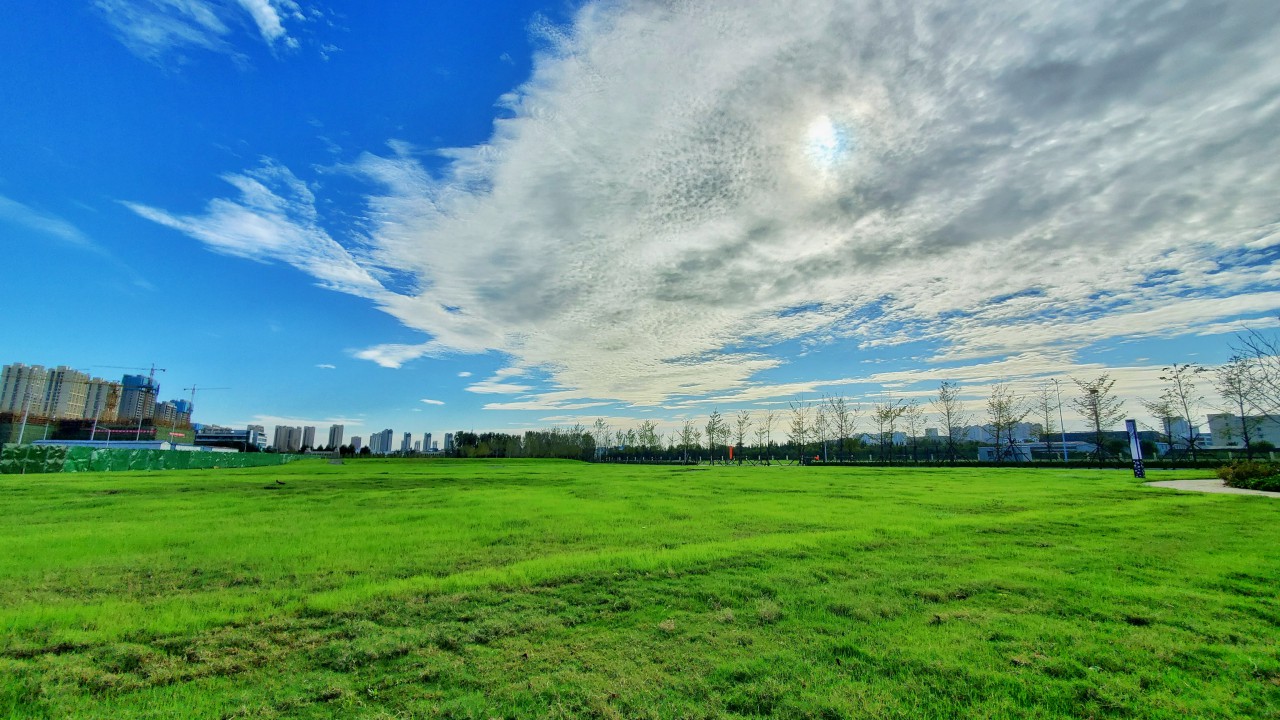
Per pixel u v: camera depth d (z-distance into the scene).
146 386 82.94
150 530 11.80
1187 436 40.66
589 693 4.29
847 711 3.99
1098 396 44.91
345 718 3.98
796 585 7.02
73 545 10.10
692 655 4.97
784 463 66.12
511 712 4.03
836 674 4.56
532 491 21.72
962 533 10.58
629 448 85.88
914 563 8.14
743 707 4.07
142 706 4.19
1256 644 5.06
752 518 13.28
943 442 57.78
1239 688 4.26
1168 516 12.69
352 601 6.54
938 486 22.98
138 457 40.19
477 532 11.56
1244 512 13.23
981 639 5.23
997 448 49.53
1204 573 7.43
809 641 5.25
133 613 6.26
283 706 4.16
